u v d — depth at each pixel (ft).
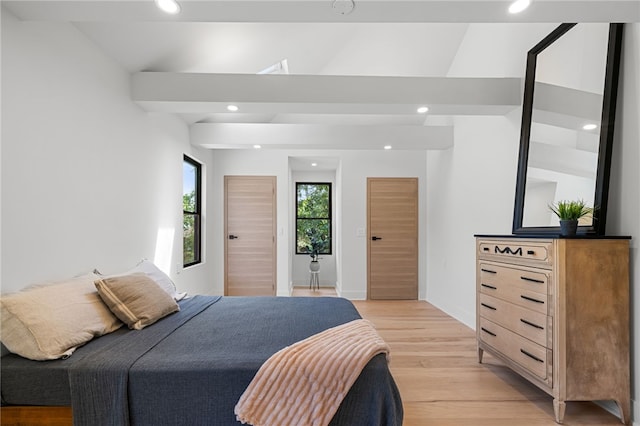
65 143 6.47
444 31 12.85
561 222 6.84
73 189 6.68
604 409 6.81
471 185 12.53
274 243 17.21
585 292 6.28
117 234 8.28
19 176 5.43
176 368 4.41
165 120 11.17
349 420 4.30
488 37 11.51
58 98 6.31
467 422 6.40
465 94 9.55
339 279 18.38
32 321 4.70
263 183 17.21
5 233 5.16
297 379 4.23
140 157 9.49
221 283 17.11
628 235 6.59
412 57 13.93
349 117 16.48
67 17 5.62
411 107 9.78
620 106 6.79
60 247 6.31
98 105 7.54
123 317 5.98
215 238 17.08
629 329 6.42
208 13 5.65
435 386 7.78
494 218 11.03
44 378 4.43
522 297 7.23
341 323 6.34
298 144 13.84
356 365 4.33
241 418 4.09
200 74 9.20
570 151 7.66
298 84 9.37
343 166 17.62
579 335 6.26
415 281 17.54
